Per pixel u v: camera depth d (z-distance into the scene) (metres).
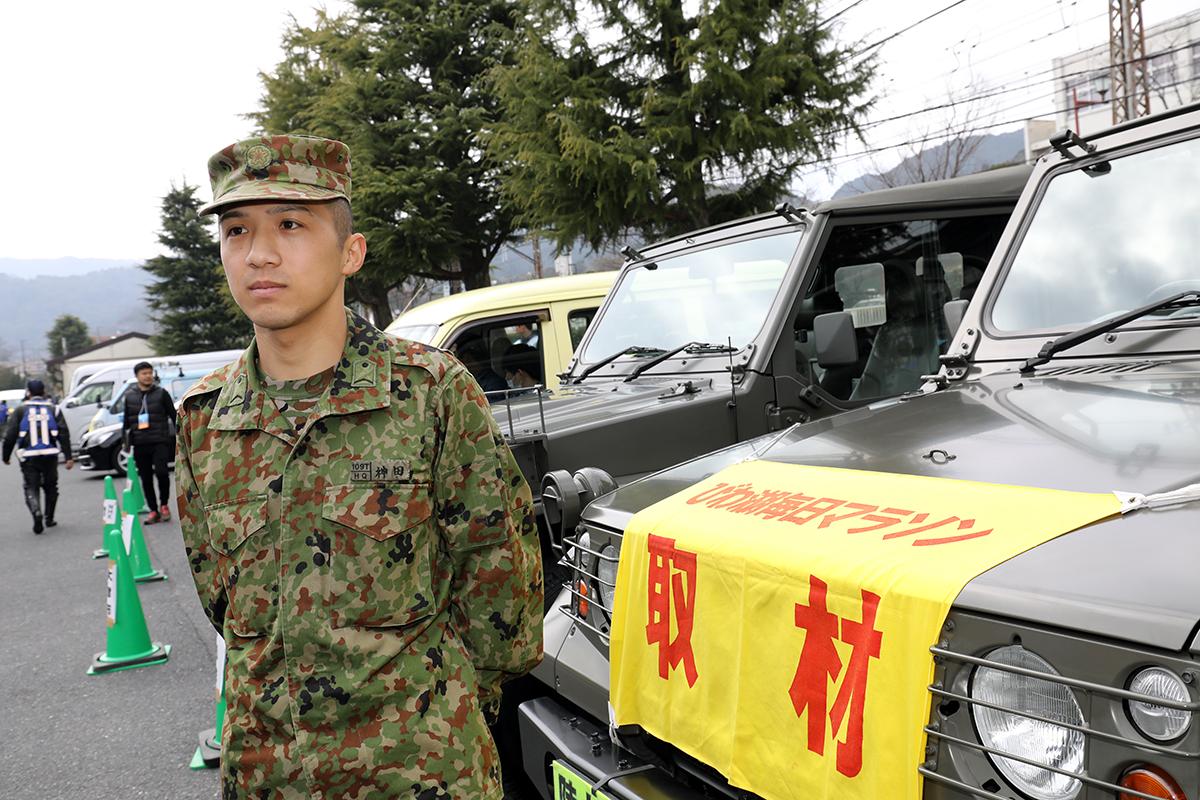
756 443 2.78
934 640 1.58
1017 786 1.50
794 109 15.80
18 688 5.63
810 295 4.15
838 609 1.75
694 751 2.08
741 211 16.53
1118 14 21.31
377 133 23.33
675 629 2.16
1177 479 1.69
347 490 1.64
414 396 1.70
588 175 15.97
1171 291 2.59
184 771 4.30
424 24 23.22
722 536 2.07
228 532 1.66
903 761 1.61
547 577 3.82
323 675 1.62
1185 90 27.03
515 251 26.20
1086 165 2.90
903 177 26.94
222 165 1.69
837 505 2.01
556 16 16.41
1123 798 1.38
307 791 1.62
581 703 2.55
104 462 18.81
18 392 46.03
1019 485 1.85
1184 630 1.33
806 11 15.40
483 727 1.76
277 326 1.65
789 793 1.83
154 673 5.76
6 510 14.84
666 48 16.00
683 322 4.64
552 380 6.98
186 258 48.75
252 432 1.68
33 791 4.18
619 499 2.64
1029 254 2.96
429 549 1.72
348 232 1.75
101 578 8.76
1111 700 1.39
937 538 1.74
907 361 4.34
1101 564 1.50
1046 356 2.69
